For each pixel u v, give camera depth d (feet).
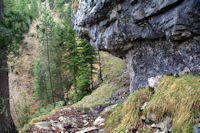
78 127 15.39
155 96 11.27
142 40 19.11
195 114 8.24
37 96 59.57
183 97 9.37
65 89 63.10
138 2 16.16
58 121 16.19
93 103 31.78
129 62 24.21
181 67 13.51
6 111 19.66
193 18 11.23
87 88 46.14
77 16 32.22
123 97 28.58
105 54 72.64
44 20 53.42
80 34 36.04
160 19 14.19
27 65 69.67
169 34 13.39
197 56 12.12
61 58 59.72
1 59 19.26
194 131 7.57
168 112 9.62
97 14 23.17
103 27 24.86
